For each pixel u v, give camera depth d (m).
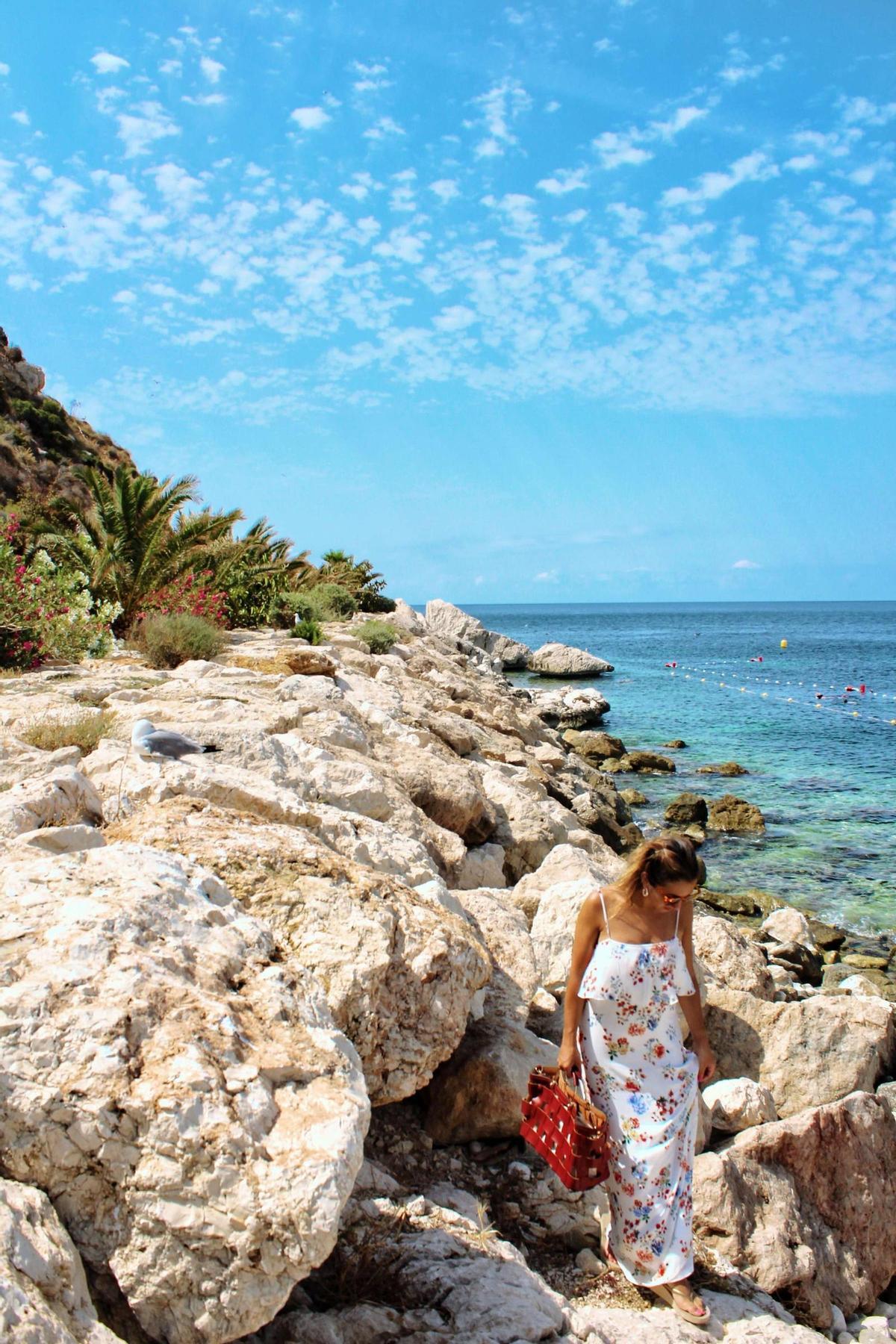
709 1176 4.53
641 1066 3.90
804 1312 4.41
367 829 6.05
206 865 4.32
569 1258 4.19
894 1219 5.00
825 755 27.05
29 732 7.76
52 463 38.00
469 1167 4.55
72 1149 2.65
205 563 22.02
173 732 6.80
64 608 14.80
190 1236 2.59
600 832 15.74
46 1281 2.33
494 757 15.61
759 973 7.14
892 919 13.55
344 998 3.92
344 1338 3.08
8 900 3.33
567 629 143.00
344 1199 2.68
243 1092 2.79
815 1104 5.73
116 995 2.92
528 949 5.96
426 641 38.25
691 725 33.56
